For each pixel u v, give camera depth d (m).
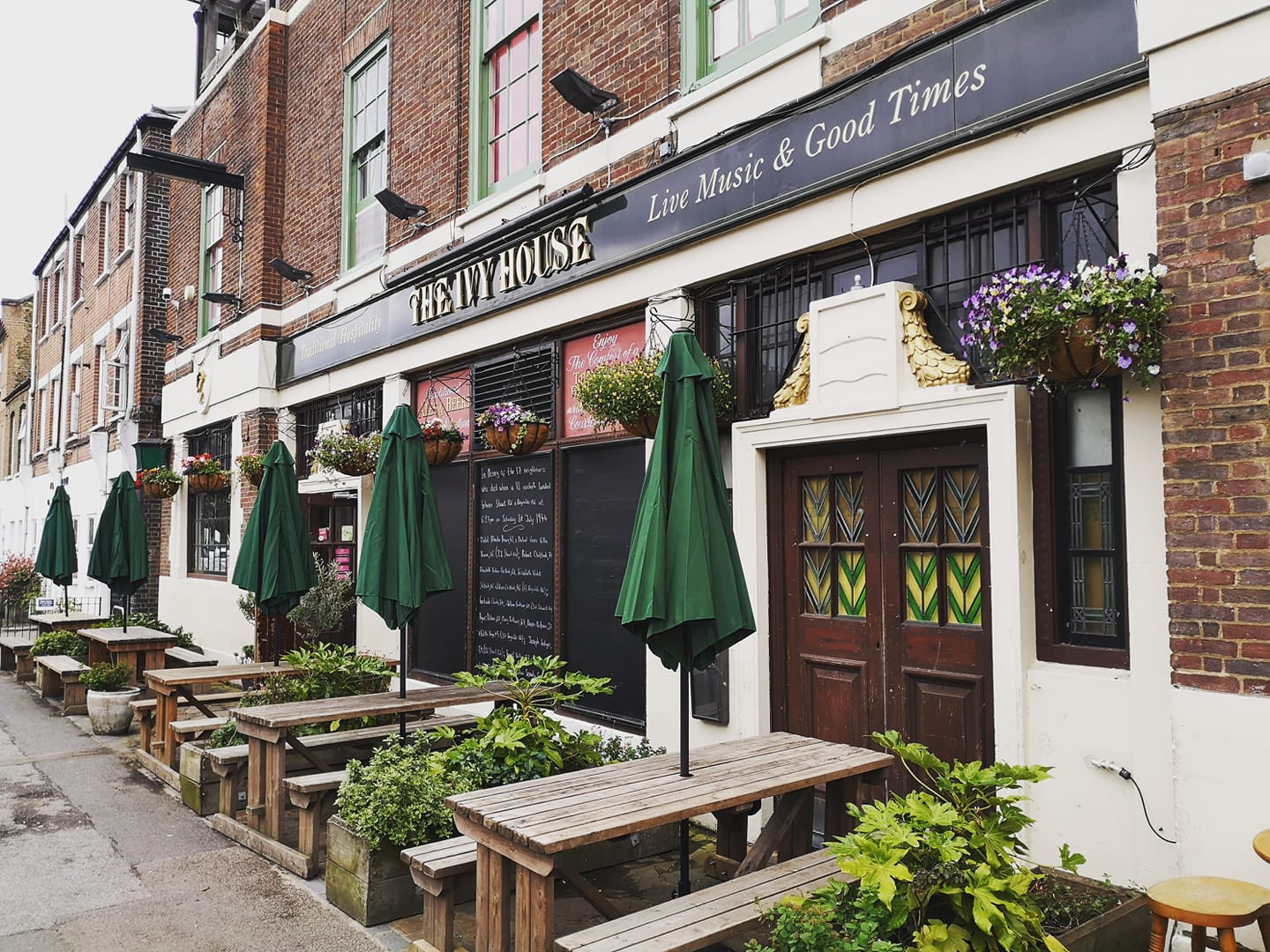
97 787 6.89
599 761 5.26
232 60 13.30
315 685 6.90
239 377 12.44
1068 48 4.18
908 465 4.96
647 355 6.21
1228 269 3.53
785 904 3.12
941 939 2.83
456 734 6.21
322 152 11.27
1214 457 3.53
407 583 5.77
